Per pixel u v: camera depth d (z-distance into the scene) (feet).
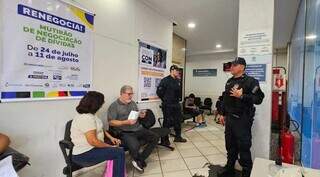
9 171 4.39
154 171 9.17
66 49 7.71
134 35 11.76
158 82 14.28
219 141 14.23
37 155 6.86
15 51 6.14
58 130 7.54
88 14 8.64
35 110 6.76
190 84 32.55
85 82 8.59
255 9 9.00
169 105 13.12
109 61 9.95
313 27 9.18
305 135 10.04
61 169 7.69
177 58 20.40
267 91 8.75
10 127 6.10
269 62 8.71
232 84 8.14
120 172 6.89
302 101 11.43
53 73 7.27
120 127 9.42
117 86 10.55
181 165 9.87
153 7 13.20
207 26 17.21
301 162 10.14
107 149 6.84
